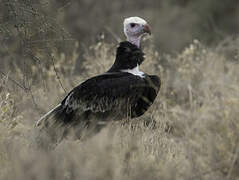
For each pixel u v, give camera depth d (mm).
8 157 9812
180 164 10133
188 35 28219
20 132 11594
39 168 8664
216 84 15172
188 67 16625
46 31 12914
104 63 16297
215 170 9703
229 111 10078
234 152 9766
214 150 9781
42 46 13109
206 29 28500
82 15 25875
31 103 13242
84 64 17141
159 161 10234
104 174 8820
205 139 10062
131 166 9672
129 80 12125
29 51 13078
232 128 9969
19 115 12281
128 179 9227
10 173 8930
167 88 16031
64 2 14031
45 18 12859
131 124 12445
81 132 11758
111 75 12344
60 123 11742
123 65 12617
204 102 13109
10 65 16109
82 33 25328
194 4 31453
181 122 11820
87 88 12109
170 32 28500
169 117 13273
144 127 12383
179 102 15352
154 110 14000
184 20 29578
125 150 10148
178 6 30781
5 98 12617
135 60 12594
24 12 12812
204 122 10172
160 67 16234
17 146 10289
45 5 13008
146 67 16094
